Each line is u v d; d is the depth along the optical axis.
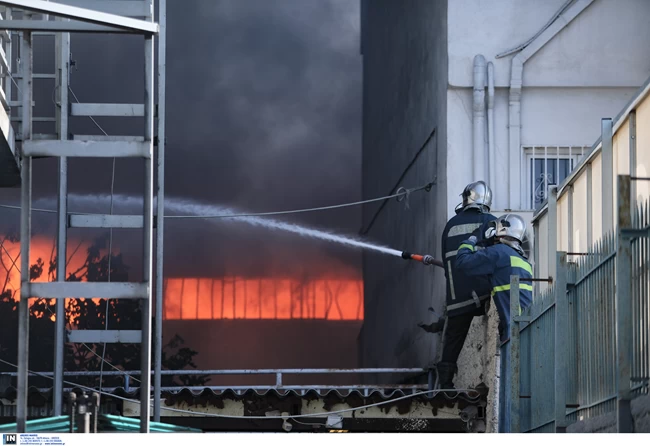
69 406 7.07
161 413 12.32
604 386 7.61
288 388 13.09
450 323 13.60
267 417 12.33
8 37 10.59
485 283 13.08
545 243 12.77
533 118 15.19
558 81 15.17
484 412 12.73
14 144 10.45
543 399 9.45
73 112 10.12
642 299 6.46
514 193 14.98
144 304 6.81
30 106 7.00
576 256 11.16
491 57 15.22
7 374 11.98
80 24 7.88
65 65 10.18
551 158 15.14
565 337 8.71
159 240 10.34
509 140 15.08
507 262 12.03
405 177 19.08
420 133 17.48
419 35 17.64
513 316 10.43
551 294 9.27
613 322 7.41
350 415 12.62
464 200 13.54
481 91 15.09
